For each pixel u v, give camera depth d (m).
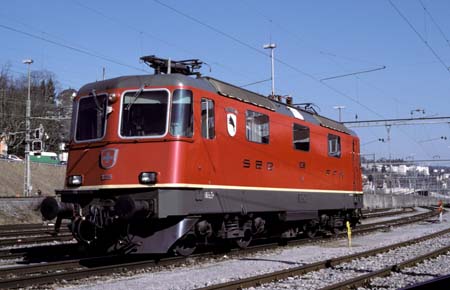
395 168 102.81
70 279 11.04
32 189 52.34
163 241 12.83
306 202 19.03
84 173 13.31
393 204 76.00
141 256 14.83
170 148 12.61
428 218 39.09
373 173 77.50
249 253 16.27
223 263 13.85
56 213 12.89
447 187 112.50
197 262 13.99
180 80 13.14
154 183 12.45
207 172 13.53
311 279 11.52
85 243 13.34
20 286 10.12
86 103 13.79
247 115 15.63
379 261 14.62
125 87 13.23
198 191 13.18
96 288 10.12
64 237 19.94
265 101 17.20
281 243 19.23
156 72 15.16
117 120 13.07
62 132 81.44
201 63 15.63
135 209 11.93
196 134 13.20
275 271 11.99
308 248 18.17
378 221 35.19
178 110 12.91
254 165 15.77
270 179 16.64
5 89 76.19
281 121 17.66
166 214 12.35
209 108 13.87
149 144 12.72
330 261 13.56
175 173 12.52
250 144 15.61
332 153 21.81
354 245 19.52
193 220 13.16
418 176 107.50
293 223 19.61
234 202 14.61
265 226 18.27
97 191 12.91
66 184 13.63
